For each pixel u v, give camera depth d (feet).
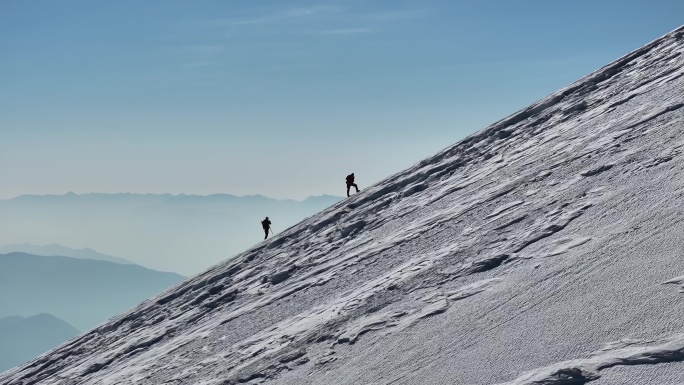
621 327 38.83
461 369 43.19
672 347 34.50
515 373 39.55
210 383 65.26
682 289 39.50
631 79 107.55
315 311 74.18
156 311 123.54
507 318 47.21
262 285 103.71
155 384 75.87
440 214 89.97
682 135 67.21
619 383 33.88
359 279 79.15
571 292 46.26
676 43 114.83
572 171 75.87
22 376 120.78
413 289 63.77
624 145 74.95
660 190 56.65
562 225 60.29
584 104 108.27
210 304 107.14
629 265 45.85
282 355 63.57
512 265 56.95
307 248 113.29
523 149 102.53
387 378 47.06
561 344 40.24
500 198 81.82
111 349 110.63
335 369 53.62
